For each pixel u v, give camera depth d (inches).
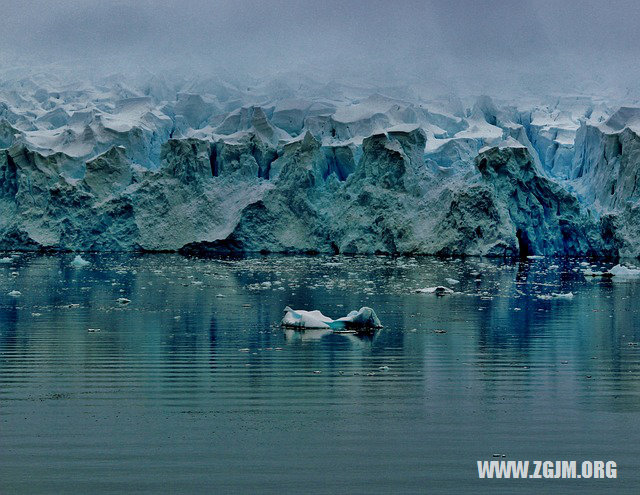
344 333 2397.9
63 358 2017.7
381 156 5979.3
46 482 1232.2
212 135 6624.0
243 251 5949.8
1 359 2004.2
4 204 6254.9
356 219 5885.8
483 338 2316.7
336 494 1204.5
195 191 6117.1
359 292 3494.1
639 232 5408.5
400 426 1475.1
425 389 1718.8
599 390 1717.5
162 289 3609.7
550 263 5147.6
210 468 1283.2
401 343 2228.1
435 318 2714.1
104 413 1540.4
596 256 5679.1
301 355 2053.4
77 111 7268.7
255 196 6013.8
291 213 6038.4
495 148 5698.8
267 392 1689.2
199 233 5994.1
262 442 1391.5
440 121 7637.8
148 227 6072.8
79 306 3014.3
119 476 1253.7
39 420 1496.1
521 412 1560.0
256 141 6363.2
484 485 1237.1
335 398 1644.9
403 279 4072.3
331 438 1409.9
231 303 3112.7
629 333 2416.3
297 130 7431.1
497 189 5693.9
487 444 1390.3
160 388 1717.5
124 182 6245.1
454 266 4847.4
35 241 6033.5
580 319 2704.2
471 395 1673.2
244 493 1203.9
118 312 2849.4
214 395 1662.2
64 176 6131.9
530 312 2876.5
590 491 1224.2
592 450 1365.7
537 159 6894.7
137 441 1391.5
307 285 3777.1
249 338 2299.5
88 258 5447.8
